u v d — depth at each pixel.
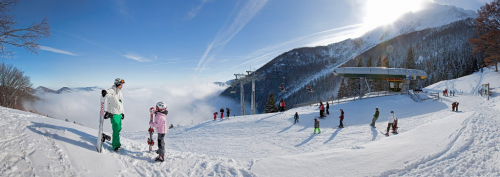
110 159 4.62
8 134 4.30
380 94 37.66
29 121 5.33
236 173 4.95
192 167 5.03
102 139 5.27
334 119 22.38
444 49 165.88
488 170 5.74
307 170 5.43
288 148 13.16
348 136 15.02
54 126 5.39
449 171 5.71
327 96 122.69
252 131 19.17
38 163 3.75
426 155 6.71
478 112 15.35
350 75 36.66
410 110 25.22
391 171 5.65
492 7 34.09
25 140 4.28
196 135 18.92
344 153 6.64
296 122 21.48
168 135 20.12
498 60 39.59
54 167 3.79
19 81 30.92
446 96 34.75
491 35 35.38
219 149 13.51
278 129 19.31
